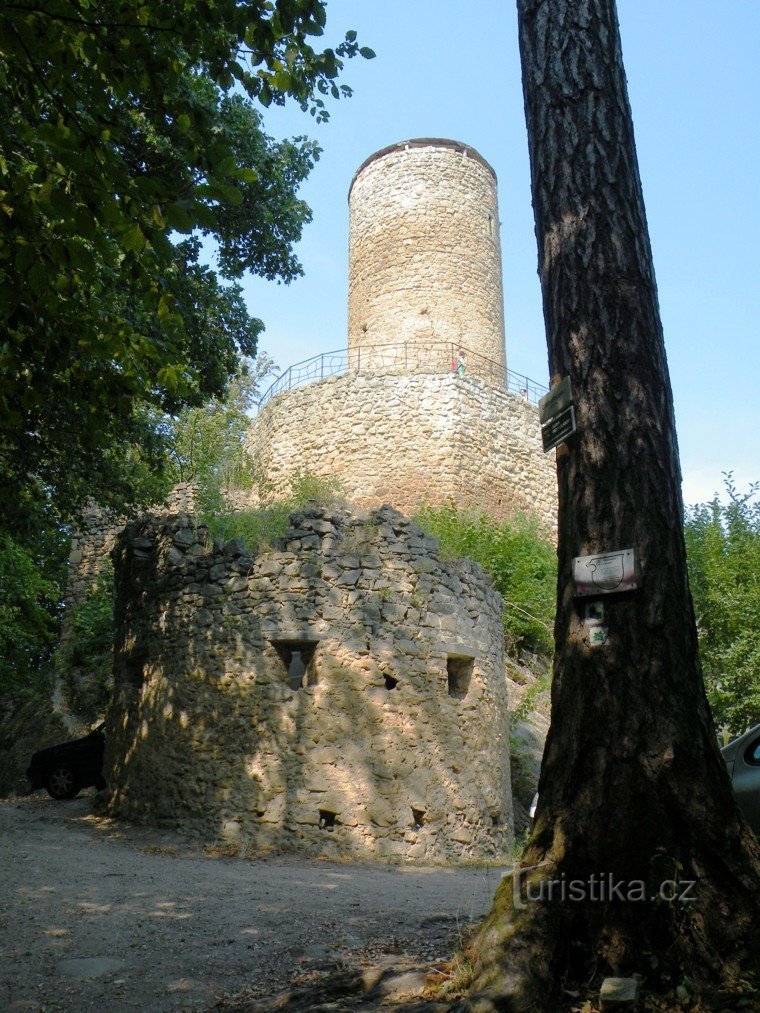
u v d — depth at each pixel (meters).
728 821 4.07
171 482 23.70
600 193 5.09
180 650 11.66
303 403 25.42
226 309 13.83
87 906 6.88
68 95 5.01
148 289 5.86
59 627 27.03
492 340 27.28
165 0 5.67
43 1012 4.73
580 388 4.81
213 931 6.21
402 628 11.31
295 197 14.88
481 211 28.19
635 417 4.68
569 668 4.49
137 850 9.92
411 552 11.73
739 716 19.36
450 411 23.97
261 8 5.93
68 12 4.76
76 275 6.67
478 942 4.17
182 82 12.45
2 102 5.62
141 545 12.94
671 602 4.40
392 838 10.40
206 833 10.52
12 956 5.59
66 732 19.89
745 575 20.09
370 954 5.41
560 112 5.28
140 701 12.11
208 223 4.94
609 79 5.32
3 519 12.00
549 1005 3.81
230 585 11.47
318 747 10.48
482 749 11.75
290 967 5.32
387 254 27.45
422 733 11.02
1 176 5.23
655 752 4.16
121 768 12.25
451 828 10.95
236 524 16.09
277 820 10.28
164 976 5.27
